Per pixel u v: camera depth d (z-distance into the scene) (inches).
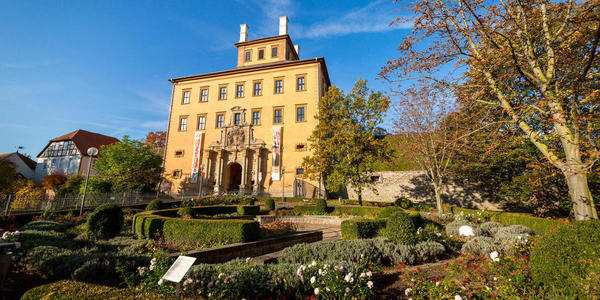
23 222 522.0
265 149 1238.9
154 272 184.9
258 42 1464.1
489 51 422.9
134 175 1142.3
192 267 195.6
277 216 693.3
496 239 360.2
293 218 702.5
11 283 197.9
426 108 741.9
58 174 1438.2
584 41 346.3
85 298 147.8
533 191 661.9
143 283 178.5
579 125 318.7
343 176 804.0
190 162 1323.8
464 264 248.8
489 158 736.3
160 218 391.5
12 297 177.9
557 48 352.2
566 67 380.8
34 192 924.6
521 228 431.2
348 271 195.6
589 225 168.2
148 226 388.8
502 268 204.7
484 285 196.1
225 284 174.7
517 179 692.1
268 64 1318.9
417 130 768.9
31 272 219.5
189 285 170.7
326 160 850.8
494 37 391.2
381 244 287.3
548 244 179.2
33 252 227.3
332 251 262.7
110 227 343.3
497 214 609.3
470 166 799.7
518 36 364.5
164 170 1311.5
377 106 835.4
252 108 1309.1
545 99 334.0
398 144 889.5
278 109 1272.1
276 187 1171.3
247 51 1482.5
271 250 376.8
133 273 195.2
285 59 1406.3
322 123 904.9
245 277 184.7
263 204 953.5
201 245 338.6
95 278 200.7
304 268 185.2
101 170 1196.5
